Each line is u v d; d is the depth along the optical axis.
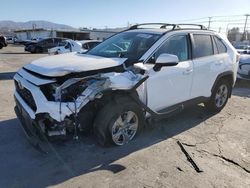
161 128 4.96
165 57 4.02
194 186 3.26
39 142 3.76
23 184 3.22
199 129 5.02
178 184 3.29
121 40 4.91
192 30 5.18
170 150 4.13
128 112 4.05
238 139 4.63
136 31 5.05
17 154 3.90
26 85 3.71
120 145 4.16
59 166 3.61
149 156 3.92
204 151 4.14
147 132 4.75
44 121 3.55
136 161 3.78
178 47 4.79
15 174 3.42
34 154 3.91
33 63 4.18
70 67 3.64
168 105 4.65
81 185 3.22
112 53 4.63
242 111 6.23
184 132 4.85
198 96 5.25
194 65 4.96
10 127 4.87
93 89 3.61
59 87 3.49
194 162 3.80
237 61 6.15
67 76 3.57
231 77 6.02
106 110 3.85
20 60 18.05
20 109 4.08
